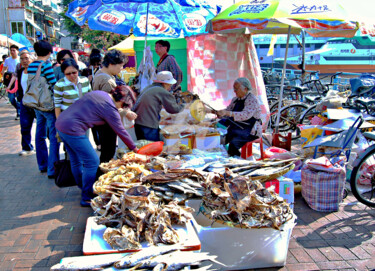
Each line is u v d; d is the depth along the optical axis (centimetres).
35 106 505
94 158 408
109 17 728
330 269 310
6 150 712
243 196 283
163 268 223
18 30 4578
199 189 328
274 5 498
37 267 313
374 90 744
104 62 467
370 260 324
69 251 338
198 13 662
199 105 489
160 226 259
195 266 274
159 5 706
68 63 455
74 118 383
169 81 481
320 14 482
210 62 677
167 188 328
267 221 287
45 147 566
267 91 1191
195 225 292
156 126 489
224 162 402
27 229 380
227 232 290
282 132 860
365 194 471
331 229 381
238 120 485
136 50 921
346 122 491
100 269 228
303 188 439
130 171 354
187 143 482
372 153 410
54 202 450
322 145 458
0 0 4500
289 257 328
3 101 1622
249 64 657
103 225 280
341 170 416
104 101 386
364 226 388
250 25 501
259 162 393
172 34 817
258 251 301
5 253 334
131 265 228
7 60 1052
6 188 499
